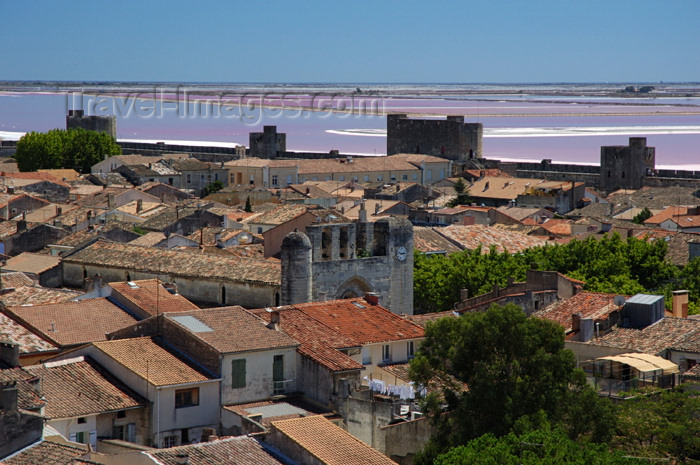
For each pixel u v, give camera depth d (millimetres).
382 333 170250
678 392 148875
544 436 125000
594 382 155750
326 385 149375
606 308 180125
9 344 143125
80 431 134750
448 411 142875
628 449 139250
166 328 152500
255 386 149000
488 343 142125
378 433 143625
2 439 115000
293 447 120000
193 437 142500
